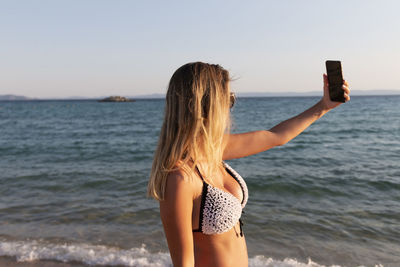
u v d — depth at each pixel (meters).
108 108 84.44
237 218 1.32
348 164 10.49
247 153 1.60
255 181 7.98
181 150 1.17
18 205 6.19
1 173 9.33
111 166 10.62
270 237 4.68
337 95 1.46
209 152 1.26
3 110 73.88
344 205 6.16
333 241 4.57
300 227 5.04
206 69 1.27
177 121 1.22
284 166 10.24
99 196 6.83
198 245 1.38
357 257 4.12
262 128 28.14
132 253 4.13
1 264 3.83
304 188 7.38
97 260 3.94
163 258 4.00
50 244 4.39
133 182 8.09
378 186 7.55
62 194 7.03
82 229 4.94
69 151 14.63
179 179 1.14
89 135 22.86
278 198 6.64
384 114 40.12
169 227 1.14
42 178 8.60
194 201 1.24
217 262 1.36
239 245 1.47
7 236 4.65
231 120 1.46
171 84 1.27
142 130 26.94
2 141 18.92
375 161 10.99
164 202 1.15
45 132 25.12
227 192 1.32
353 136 19.16
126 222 5.24
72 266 3.80
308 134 20.52
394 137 18.30
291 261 3.97
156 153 1.26
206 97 1.24
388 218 5.44
